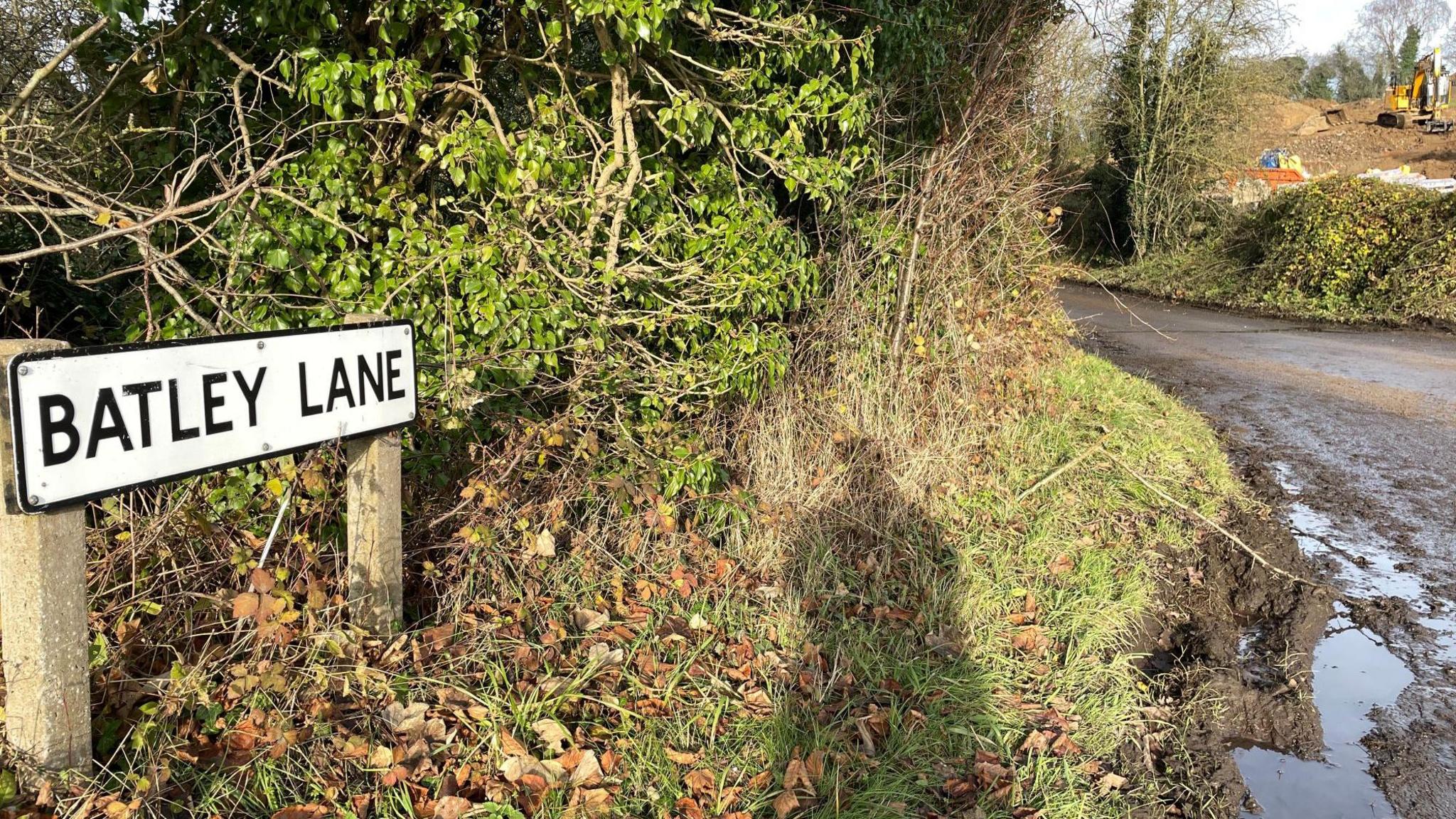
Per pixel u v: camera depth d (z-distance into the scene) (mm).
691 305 4227
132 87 3732
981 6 6477
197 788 2320
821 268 5789
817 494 4703
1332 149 35219
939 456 5410
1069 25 7977
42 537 2002
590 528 3875
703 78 4465
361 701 2707
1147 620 4340
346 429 2725
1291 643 4188
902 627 3863
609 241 4219
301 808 2324
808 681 3365
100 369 2027
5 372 1892
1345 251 15367
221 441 2332
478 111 4203
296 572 3025
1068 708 3439
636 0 3383
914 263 6113
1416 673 3977
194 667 2539
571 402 3990
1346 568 5055
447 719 2762
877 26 5016
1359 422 8219
